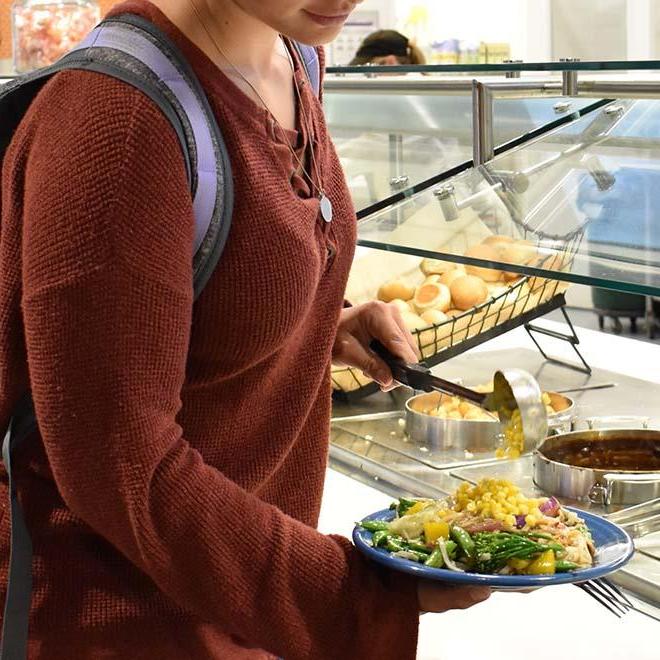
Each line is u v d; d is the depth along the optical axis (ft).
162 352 2.74
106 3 8.46
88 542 3.18
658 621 4.26
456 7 16.08
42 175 2.72
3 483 3.24
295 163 3.26
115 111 2.70
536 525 3.34
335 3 2.85
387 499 5.51
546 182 5.13
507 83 5.24
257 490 3.42
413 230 5.33
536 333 7.91
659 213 4.69
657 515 4.80
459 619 4.45
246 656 3.46
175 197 2.75
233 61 3.18
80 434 2.73
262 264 2.97
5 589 3.21
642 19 15.01
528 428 3.31
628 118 5.16
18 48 7.44
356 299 7.20
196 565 2.88
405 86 5.55
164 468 2.82
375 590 3.10
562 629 4.30
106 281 2.66
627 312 15.31
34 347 2.72
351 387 6.70
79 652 3.21
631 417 5.91
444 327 6.83
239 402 3.22
